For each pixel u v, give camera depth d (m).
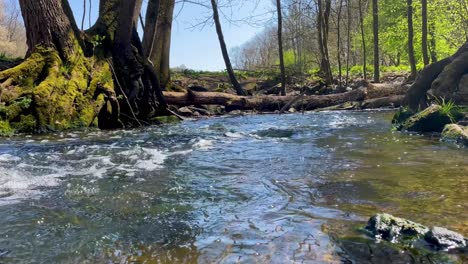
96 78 13.12
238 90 22.00
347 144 7.79
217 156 6.95
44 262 2.91
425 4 18.97
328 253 2.93
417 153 6.60
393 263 2.75
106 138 9.71
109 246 3.17
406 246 2.99
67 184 5.03
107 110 12.80
